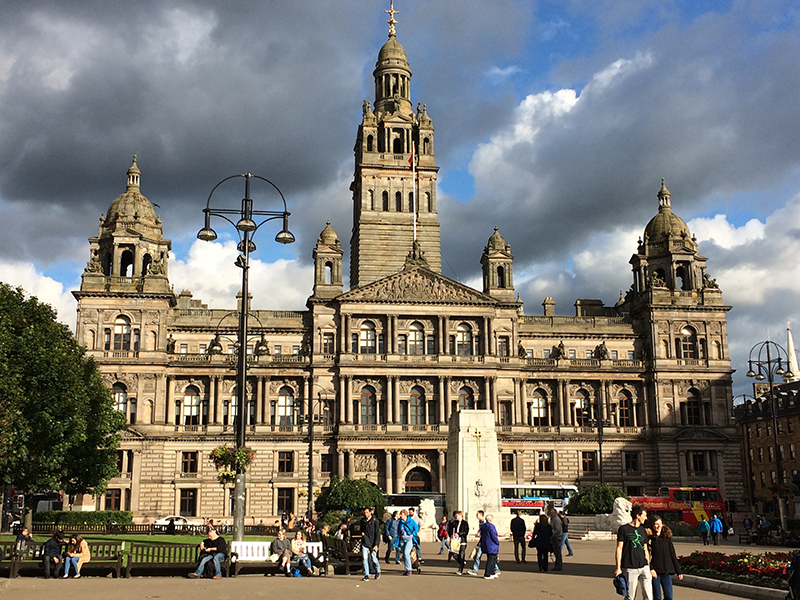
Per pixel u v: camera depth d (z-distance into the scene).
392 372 131.12
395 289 134.00
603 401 139.00
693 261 145.50
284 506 126.81
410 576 46.50
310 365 130.50
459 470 81.38
